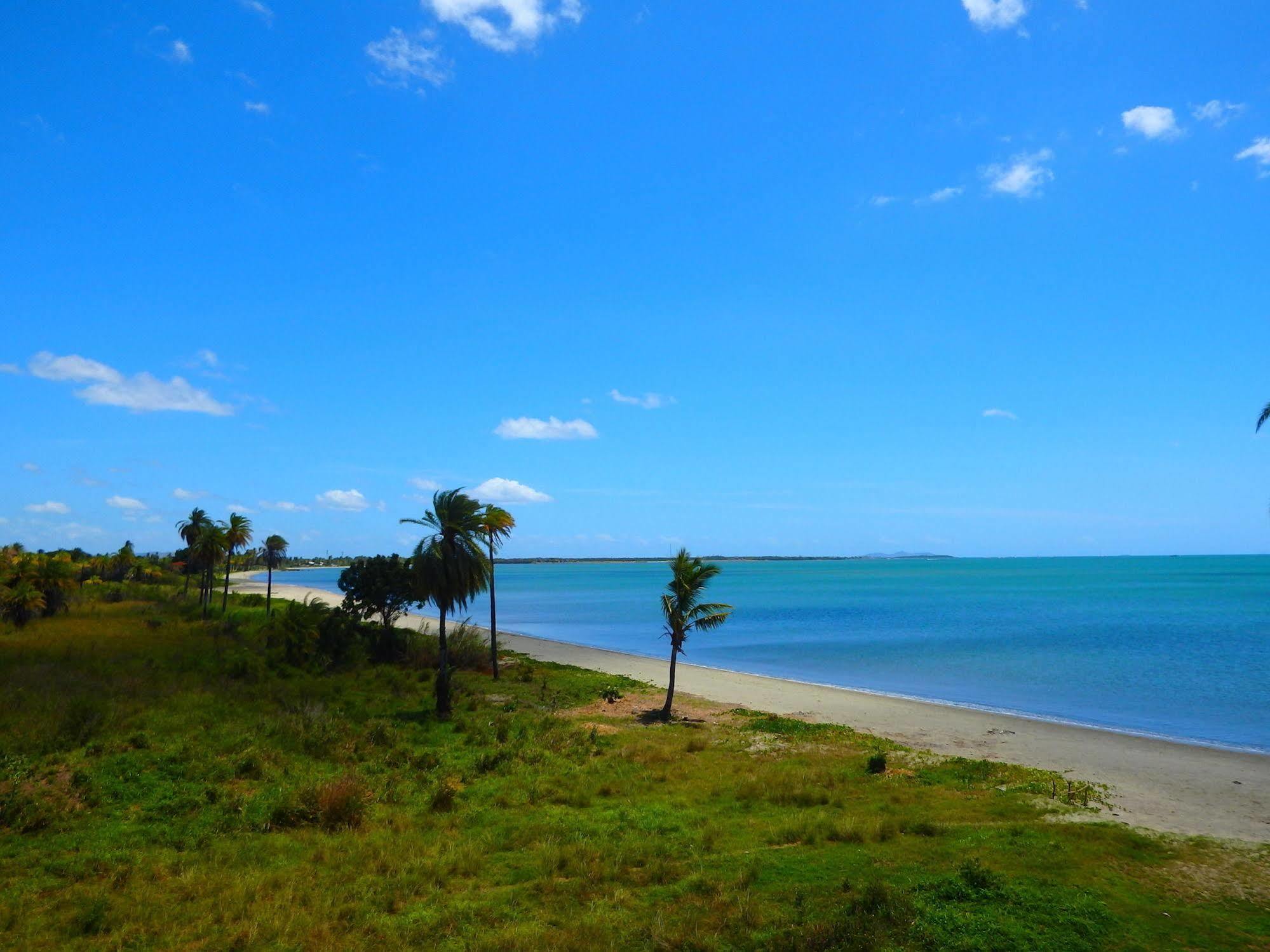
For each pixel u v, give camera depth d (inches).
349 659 1891.0
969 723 1453.0
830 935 487.5
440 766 1029.2
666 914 552.4
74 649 1855.3
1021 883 584.1
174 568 6407.5
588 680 1893.5
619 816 815.1
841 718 1488.7
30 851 690.8
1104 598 5452.8
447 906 582.9
